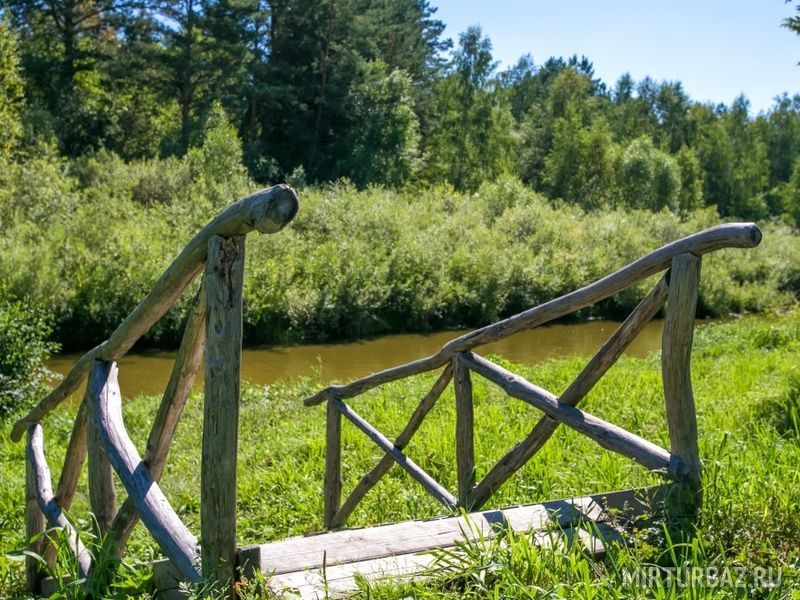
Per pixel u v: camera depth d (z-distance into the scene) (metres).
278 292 21.52
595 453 6.74
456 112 58.75
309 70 48.09
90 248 20.52
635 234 32.75
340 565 3.04
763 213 76.88
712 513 3.26
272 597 2.67
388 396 11.02
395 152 48.47
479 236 29.00
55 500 4.10
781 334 15.02
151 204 27.08
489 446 7.59
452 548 3.19
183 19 45.53
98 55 46.19
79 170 30.28
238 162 32.72
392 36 55.91
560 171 57.91
